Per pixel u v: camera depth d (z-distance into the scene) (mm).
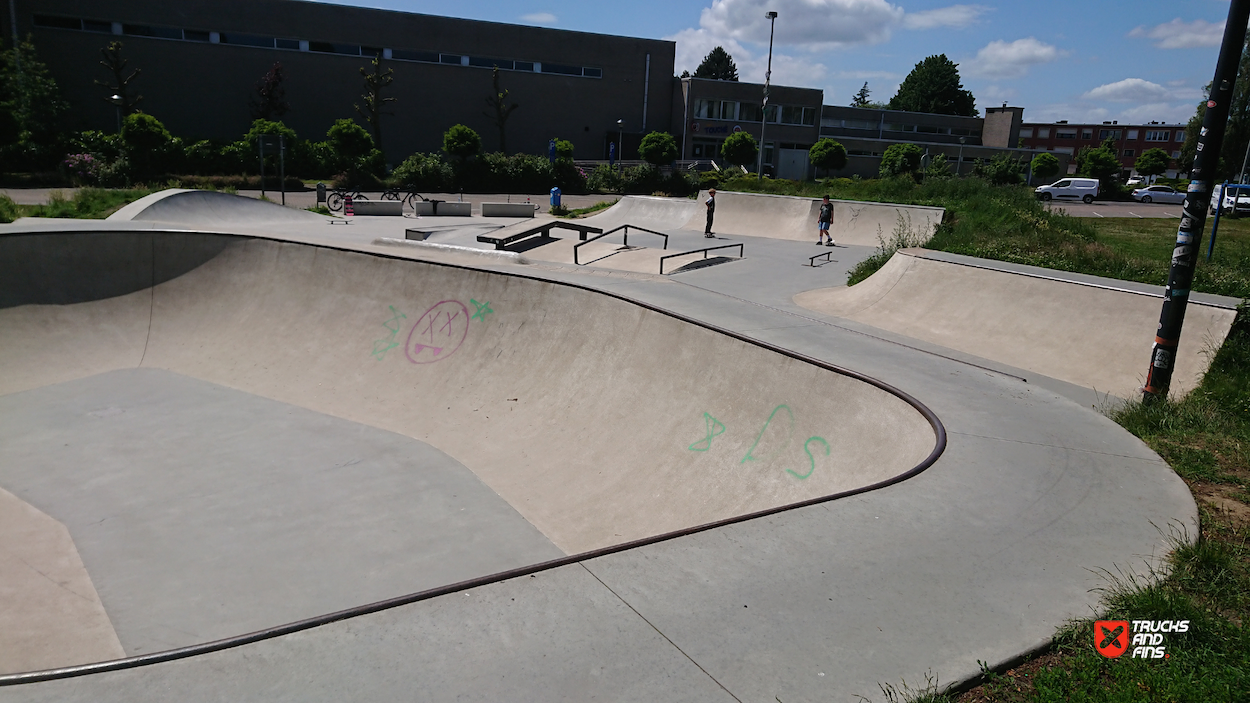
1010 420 6148
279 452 9062
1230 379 7961
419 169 39375
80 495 7922
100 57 38375
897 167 44531
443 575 6496
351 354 11797
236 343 12508
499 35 46469
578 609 3338
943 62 84688
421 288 12203
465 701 2729
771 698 2770
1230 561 3699
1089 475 4984
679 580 3598
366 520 7473
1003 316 10703
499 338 10992
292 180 35656
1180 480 4910
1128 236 20969
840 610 3350
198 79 40406
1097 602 3426
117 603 6059
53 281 12664
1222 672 2865
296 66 42281
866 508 4438
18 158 33344
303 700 2725
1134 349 9203
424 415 10133
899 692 2799
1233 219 27016
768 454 7238
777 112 53875
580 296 10508
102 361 11961
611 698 2762
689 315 10117
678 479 7547
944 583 3590
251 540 7078
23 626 5715
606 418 8938
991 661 2994
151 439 9352
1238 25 5988
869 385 6836
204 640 5605
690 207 25188
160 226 15500
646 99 51375
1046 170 49531
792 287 14109
